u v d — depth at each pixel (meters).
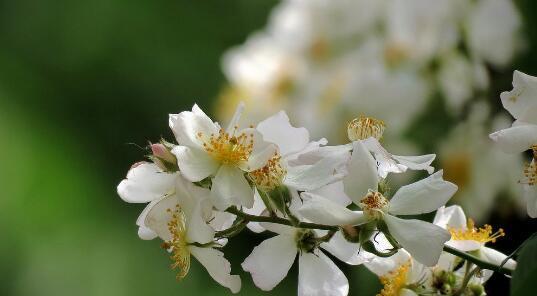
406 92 0.77
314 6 0.81
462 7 0.77
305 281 0.57
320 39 0.81
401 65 0.78
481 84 0.77
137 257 1.11
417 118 0.77
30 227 1.10
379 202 0.55
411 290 0.58
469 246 0.58
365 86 0.78
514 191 0.77
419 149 0.77
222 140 0.56
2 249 1.09
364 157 0.56
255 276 0.57
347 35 0.80
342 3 0.80
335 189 0.56
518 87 0.56
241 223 0.56
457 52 0.77
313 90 0.81
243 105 0.57
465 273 0.57
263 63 0.84
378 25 0.79
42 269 1.09
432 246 0.55
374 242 0.56
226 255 1.08
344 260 0.57
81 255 1.10
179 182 0.55
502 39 0.76
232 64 0.85
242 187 0.56
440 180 0.56
